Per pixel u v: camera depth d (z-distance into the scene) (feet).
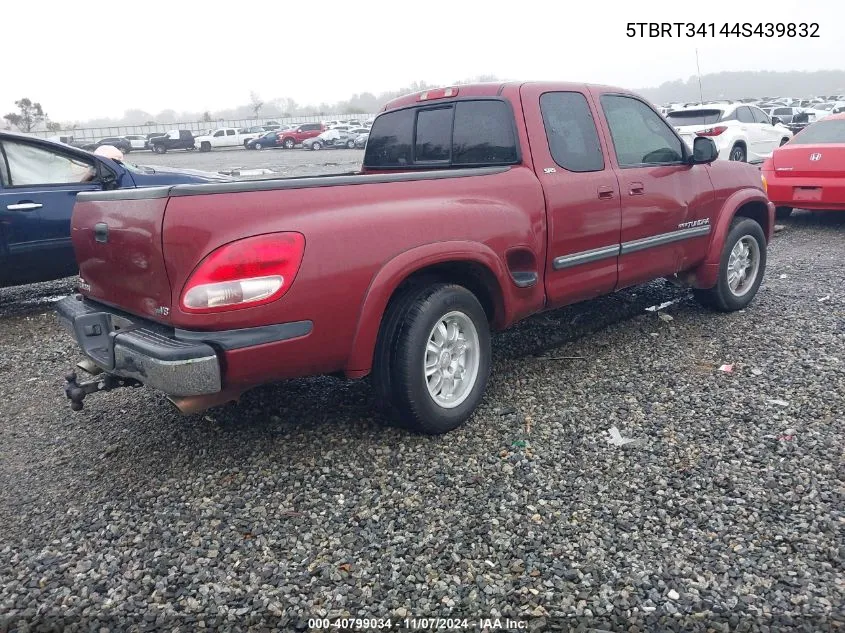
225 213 10.19
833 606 8.43
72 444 13.44
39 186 22.47
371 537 10.07
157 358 10.05
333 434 13.21
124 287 11.53
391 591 9.00
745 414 13.38
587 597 8.75
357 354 11.57
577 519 10.30
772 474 11.25
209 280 10.05
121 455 12.85
